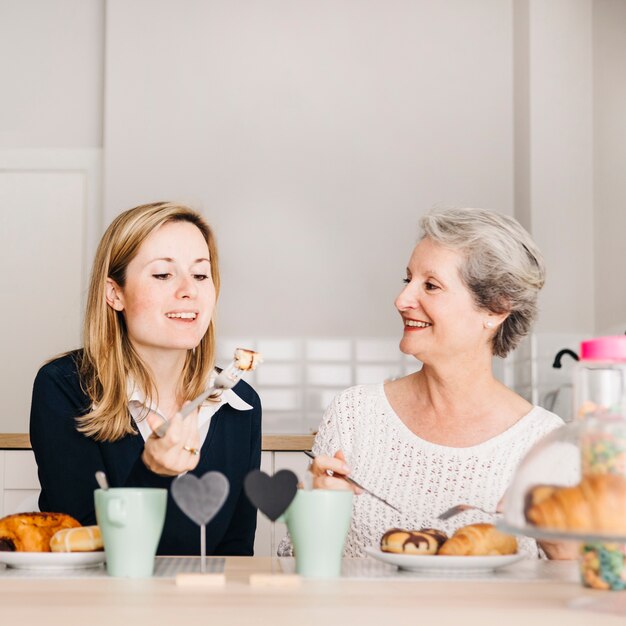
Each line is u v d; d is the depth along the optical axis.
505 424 1.70
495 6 4.30
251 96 4.25
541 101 4.04
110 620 0.79
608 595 0.96
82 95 4.44
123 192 4.19
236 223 4.21
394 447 1.72
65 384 1.64
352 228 4.23
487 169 4.25
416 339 1.69
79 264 4.38
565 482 0.96
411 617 0.81
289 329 4.20
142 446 1.62
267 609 0.84
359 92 4.27
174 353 1.65
